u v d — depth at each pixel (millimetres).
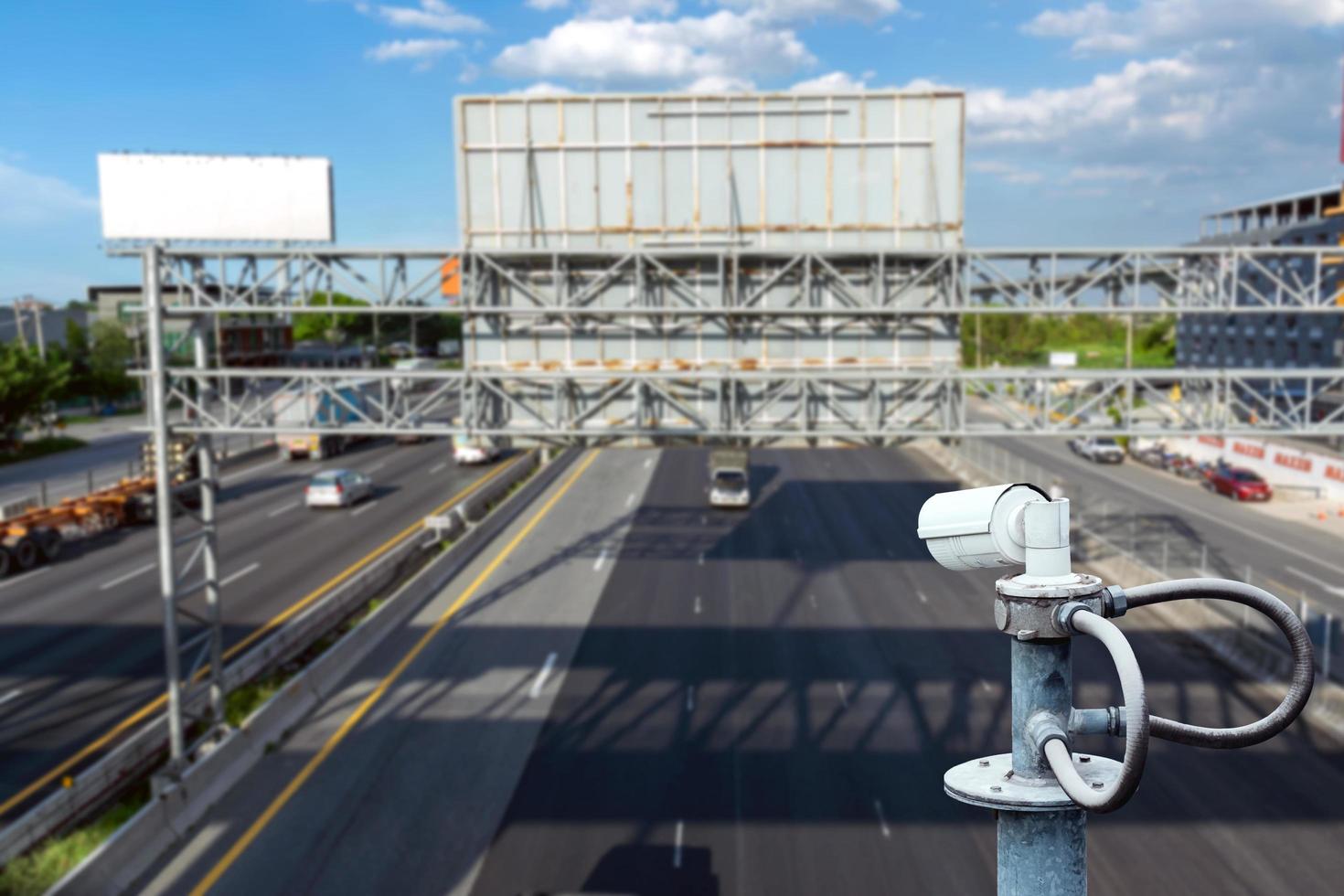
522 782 19172
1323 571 32844
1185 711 21859
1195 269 20484
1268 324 68688
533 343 21938
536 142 21141
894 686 23609
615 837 17047
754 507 44969
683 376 20703
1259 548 36031
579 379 21656
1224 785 18391
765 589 31969
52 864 15688
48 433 68250
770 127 20891
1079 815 2545
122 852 15945
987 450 58031
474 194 21281
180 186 19875
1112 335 111500
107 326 82438
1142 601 2604
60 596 32188
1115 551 35344
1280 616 2516
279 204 20031
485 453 56625
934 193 20781
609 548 37688
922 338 21562
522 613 29828
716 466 44812
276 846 17078
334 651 24812
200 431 20281
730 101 20875
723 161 20984
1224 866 15656
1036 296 21016
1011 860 2561
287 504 46844
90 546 39406
